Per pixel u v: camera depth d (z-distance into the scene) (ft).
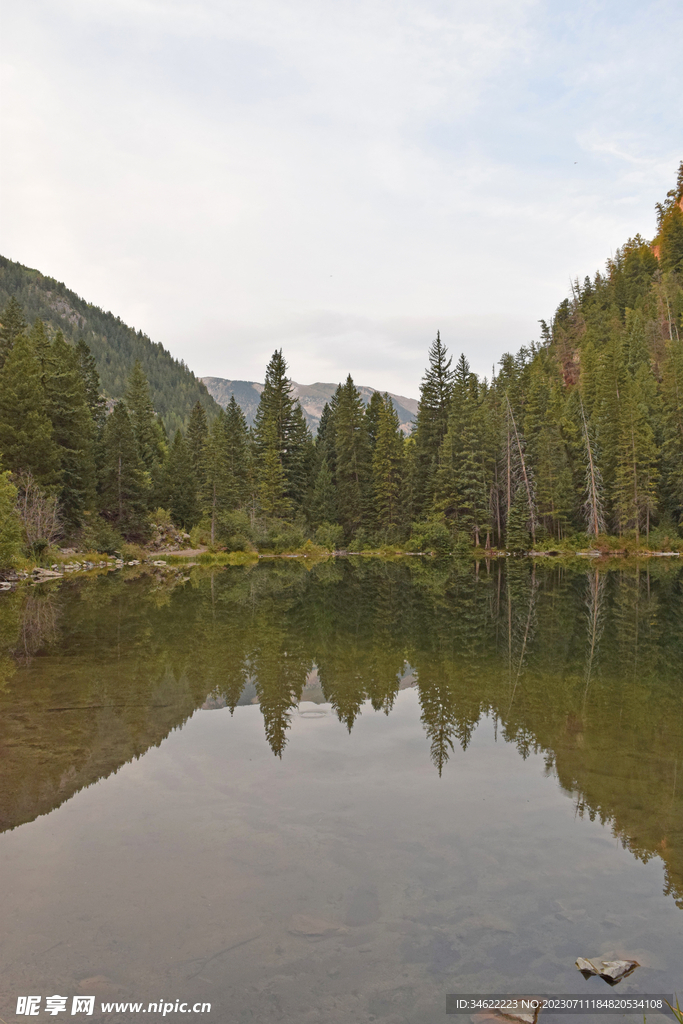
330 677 34.65
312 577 112.78
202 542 201.46
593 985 11.02
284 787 19.79
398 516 209.97
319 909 13.26
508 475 193.77
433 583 99.50
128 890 14.02
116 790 19.63
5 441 125.49
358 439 224.94
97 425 211.82
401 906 13.35
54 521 126.72
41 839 16.40
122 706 28.96
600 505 190.39
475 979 11.16
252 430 242.78
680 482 182.91
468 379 237.25
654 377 238.07
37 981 11.18
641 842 16.19
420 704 29.35
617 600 74.23
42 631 50.08
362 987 10.99
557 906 13.38
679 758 22.29
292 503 217.36
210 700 29.99
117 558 154.92
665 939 12.28
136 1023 10.17
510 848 15.80
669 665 38.01
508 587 91.66
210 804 18.51
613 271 412.98
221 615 59.93
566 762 21.97
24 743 23.94
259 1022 10.13
